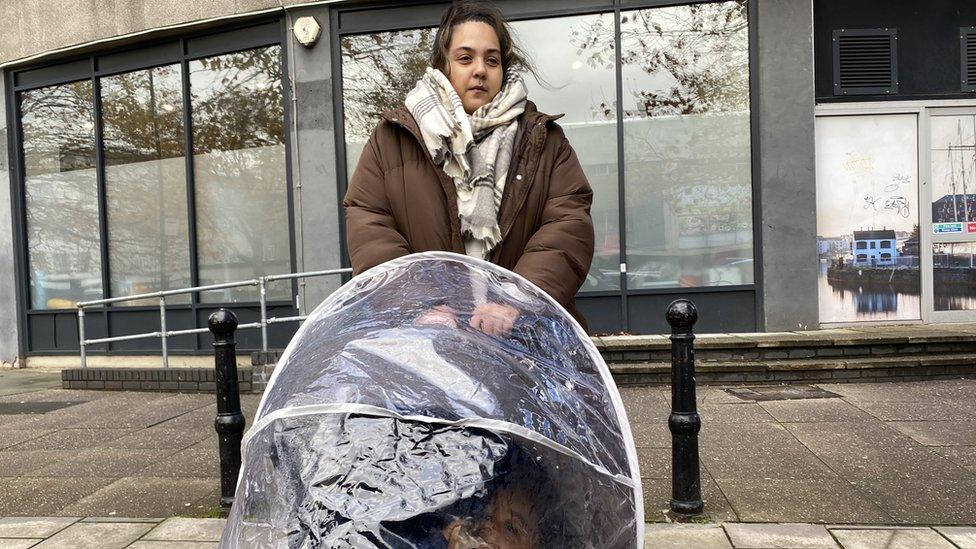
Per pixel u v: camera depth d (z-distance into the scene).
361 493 0.97
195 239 8.50
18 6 9.00
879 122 7.69
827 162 7.70
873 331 7.01
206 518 3.62
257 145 8.25
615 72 7.52
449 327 1.26
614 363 6.54
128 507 3.82
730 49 7.39
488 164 1.83
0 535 3.45
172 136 8.66
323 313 1.45
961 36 7.61
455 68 1.96
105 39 8.55
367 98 7.84
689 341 3.48
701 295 7.43
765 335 7.03
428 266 1.52
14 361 9.38
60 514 3.74
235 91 8.31
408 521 0.94
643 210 7.56
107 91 8.95
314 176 7.83
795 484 3.85
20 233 9.45
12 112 9.41
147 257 8.84
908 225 7.69
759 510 3.51
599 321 7.57
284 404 1.13
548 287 1.68
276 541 0.98
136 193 8.87
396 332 1.24
